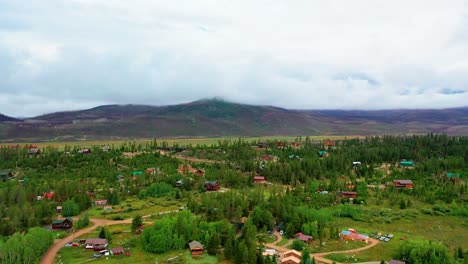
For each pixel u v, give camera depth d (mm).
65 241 183750
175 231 177000
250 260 149750
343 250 172750
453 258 164000
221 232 177500
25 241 156250
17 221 194750
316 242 182750
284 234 194000
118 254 165750
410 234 198750
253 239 169625
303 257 151250
